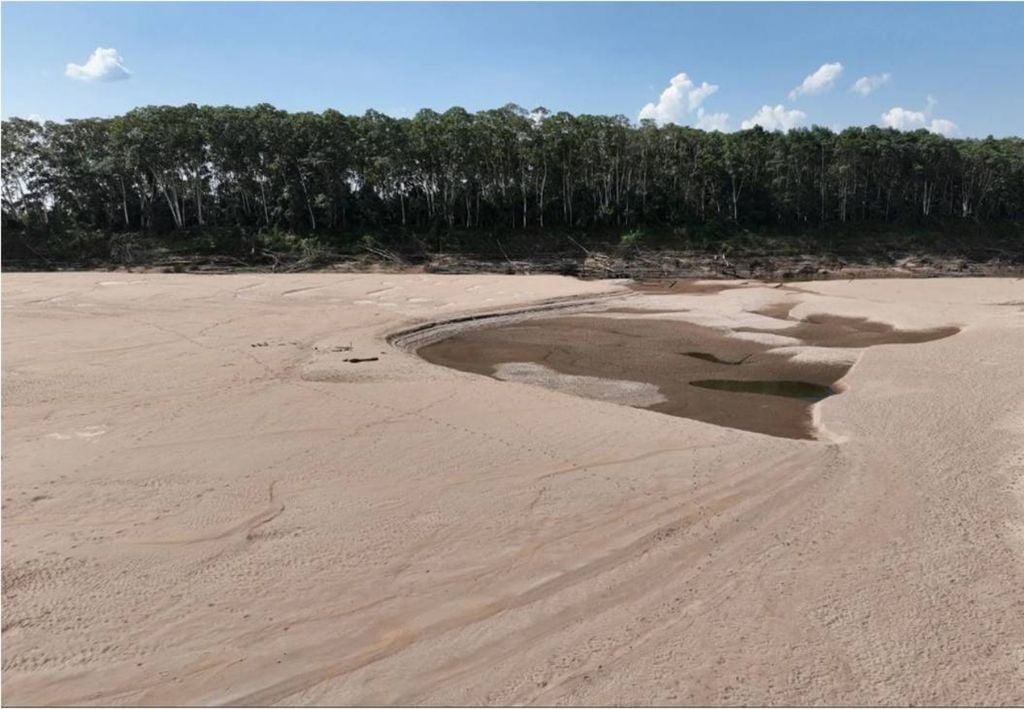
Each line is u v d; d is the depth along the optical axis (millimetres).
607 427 16250
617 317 36344
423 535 10812
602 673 7715
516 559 10125
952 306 36469
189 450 14500
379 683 7566
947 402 17953
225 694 7391
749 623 8586
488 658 7973
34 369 21688
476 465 13695
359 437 15367
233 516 11414
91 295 38188
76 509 11641
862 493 12320
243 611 8844
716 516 11469
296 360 23719
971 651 8016
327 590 9320
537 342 30312
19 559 9953
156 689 7453
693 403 20109
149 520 11266
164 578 9555
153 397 18625
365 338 28312
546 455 14273
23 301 35688
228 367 22406
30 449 14523
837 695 7352
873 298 40594
